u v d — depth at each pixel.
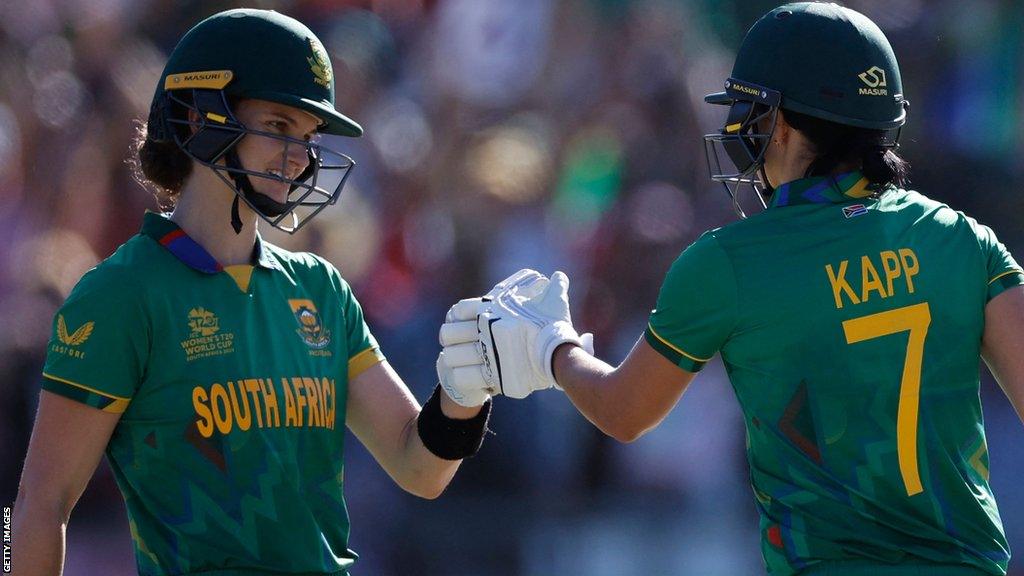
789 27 11.86
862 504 11.26
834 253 11.49
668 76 30.41
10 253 26.75
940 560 11.21
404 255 28.48
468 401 13.19
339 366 12.63
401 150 29.80
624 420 12.12
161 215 12.04
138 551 11.93
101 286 11.52
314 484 12.23
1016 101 31.48
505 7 31.72
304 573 11.95
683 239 29.00
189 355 11.63
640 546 25.45
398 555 25.12
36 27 28.69
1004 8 31.53
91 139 27.97
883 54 11.86
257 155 11.88
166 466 11.63
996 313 11.77
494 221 28.91
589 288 28.48
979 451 11.70
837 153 11.85
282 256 12.66
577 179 30.00
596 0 31.38
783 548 11.51
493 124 30.89
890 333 11.41
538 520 25.58
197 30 12.05
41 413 11.46
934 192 31.52
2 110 27.98
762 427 11.60
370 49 30.52
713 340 11.63
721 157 30.31
